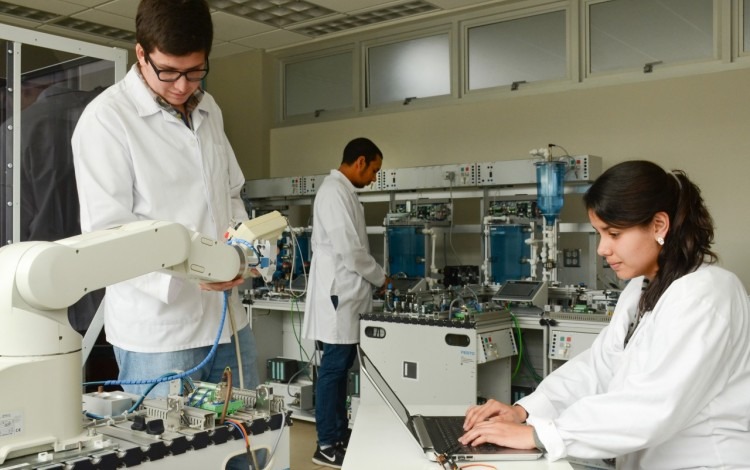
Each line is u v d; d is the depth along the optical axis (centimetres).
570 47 486
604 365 167
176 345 165
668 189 138
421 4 508
